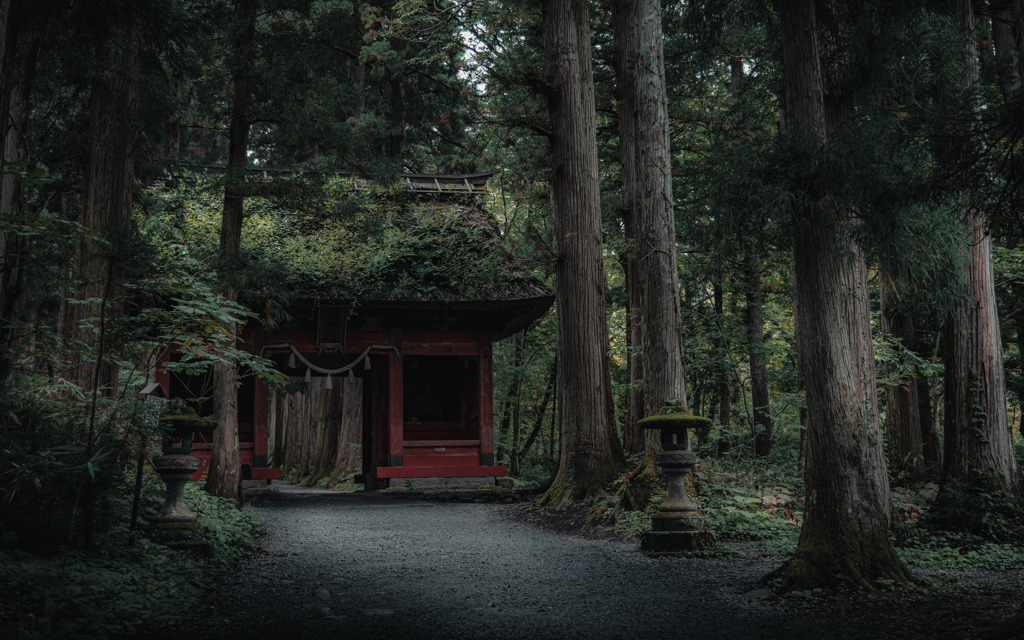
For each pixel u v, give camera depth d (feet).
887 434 52.80
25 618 14.57
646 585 24.26
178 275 27.84
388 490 58.18
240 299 40.16
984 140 18.01
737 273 58.95
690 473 38.09
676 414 31.78
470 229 60.54
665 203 39.34
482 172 73.36
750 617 19.62
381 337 58.95
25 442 20.04
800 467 46.09
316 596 22.16
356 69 77.66
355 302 53.88
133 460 26.50
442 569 27.27
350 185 57.98
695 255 62.80
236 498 38.27
